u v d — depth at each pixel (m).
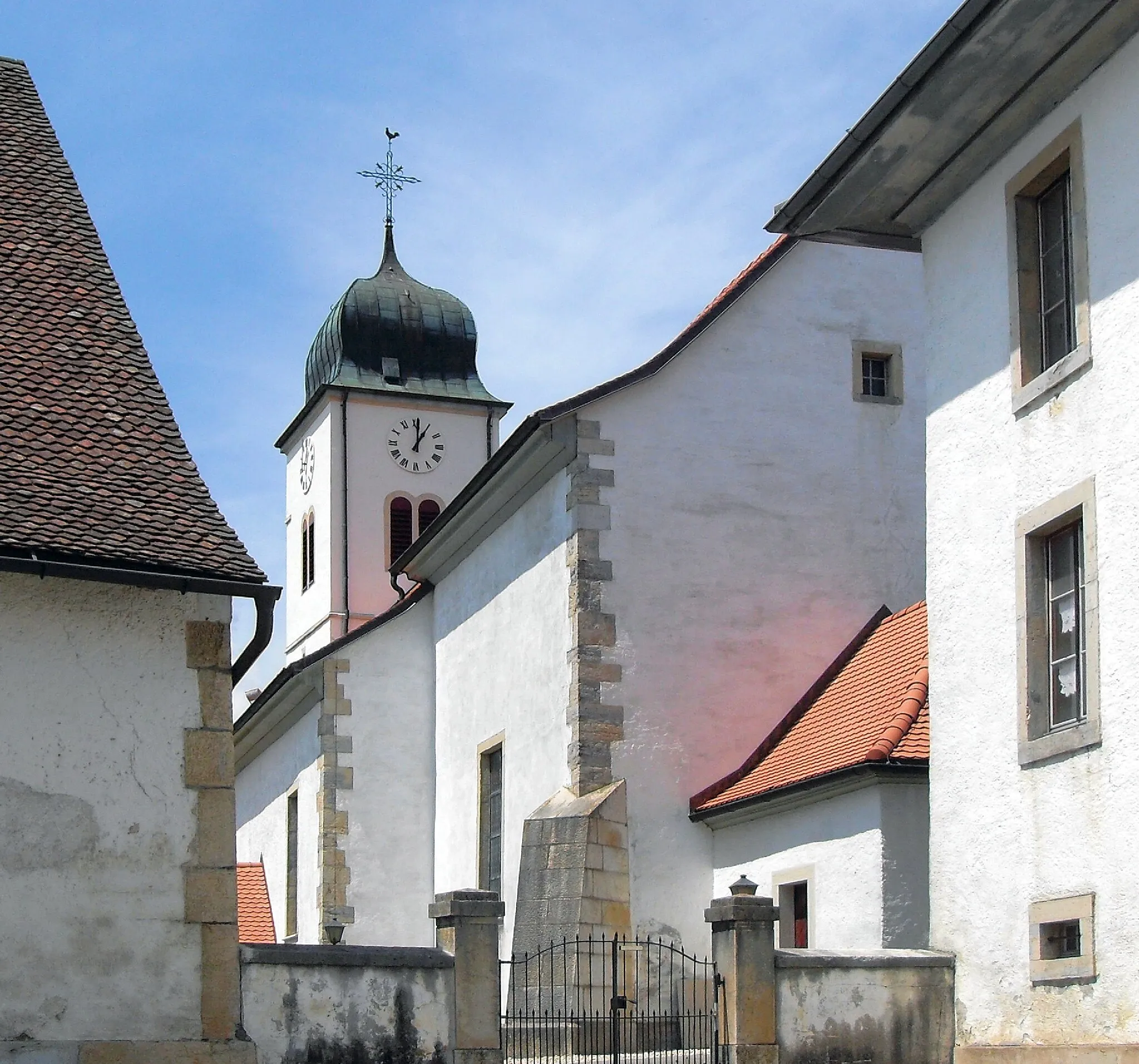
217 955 15.73
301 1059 15.73
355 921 29.70
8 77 21.14
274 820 34.84
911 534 25.78
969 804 17.52
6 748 15.59
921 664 22.16
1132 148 15.91
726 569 24.81
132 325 18.28
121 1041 15.28
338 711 30.39
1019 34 16.16
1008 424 17.42
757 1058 16.81
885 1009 17.33
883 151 18.05
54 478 16.27
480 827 27.78
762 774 23.25
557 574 25.05
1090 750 15.78
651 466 24.80
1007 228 17.73
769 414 25.45
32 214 19.03
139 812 15.84
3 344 17.42
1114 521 15.71
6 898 15.30
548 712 25.09
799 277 26.00
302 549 61.72
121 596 16.19
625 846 23.44
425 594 31.19
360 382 59.31
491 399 60.19
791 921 22.06
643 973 23.02
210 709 16.20
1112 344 15.95
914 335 26.38
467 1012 16.25
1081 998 15.64
